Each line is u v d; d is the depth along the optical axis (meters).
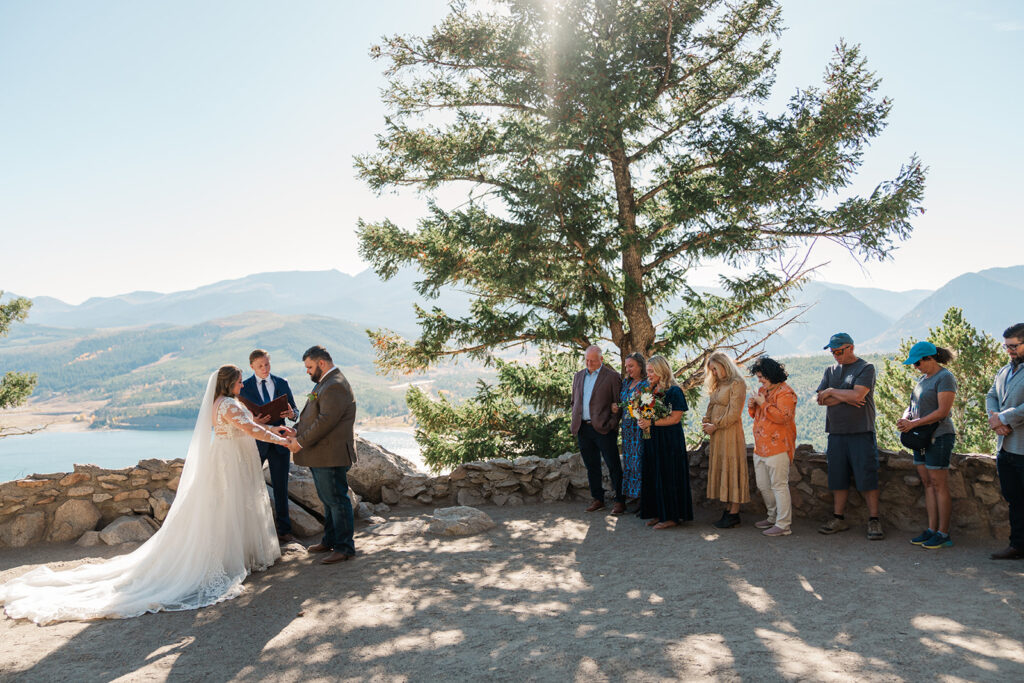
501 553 5.73
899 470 6.19
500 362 11.59
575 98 8.91
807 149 9.44
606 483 7.79
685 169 10.46
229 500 5.04
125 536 6.16
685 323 11.21
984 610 4.01
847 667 3.20
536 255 9.28
